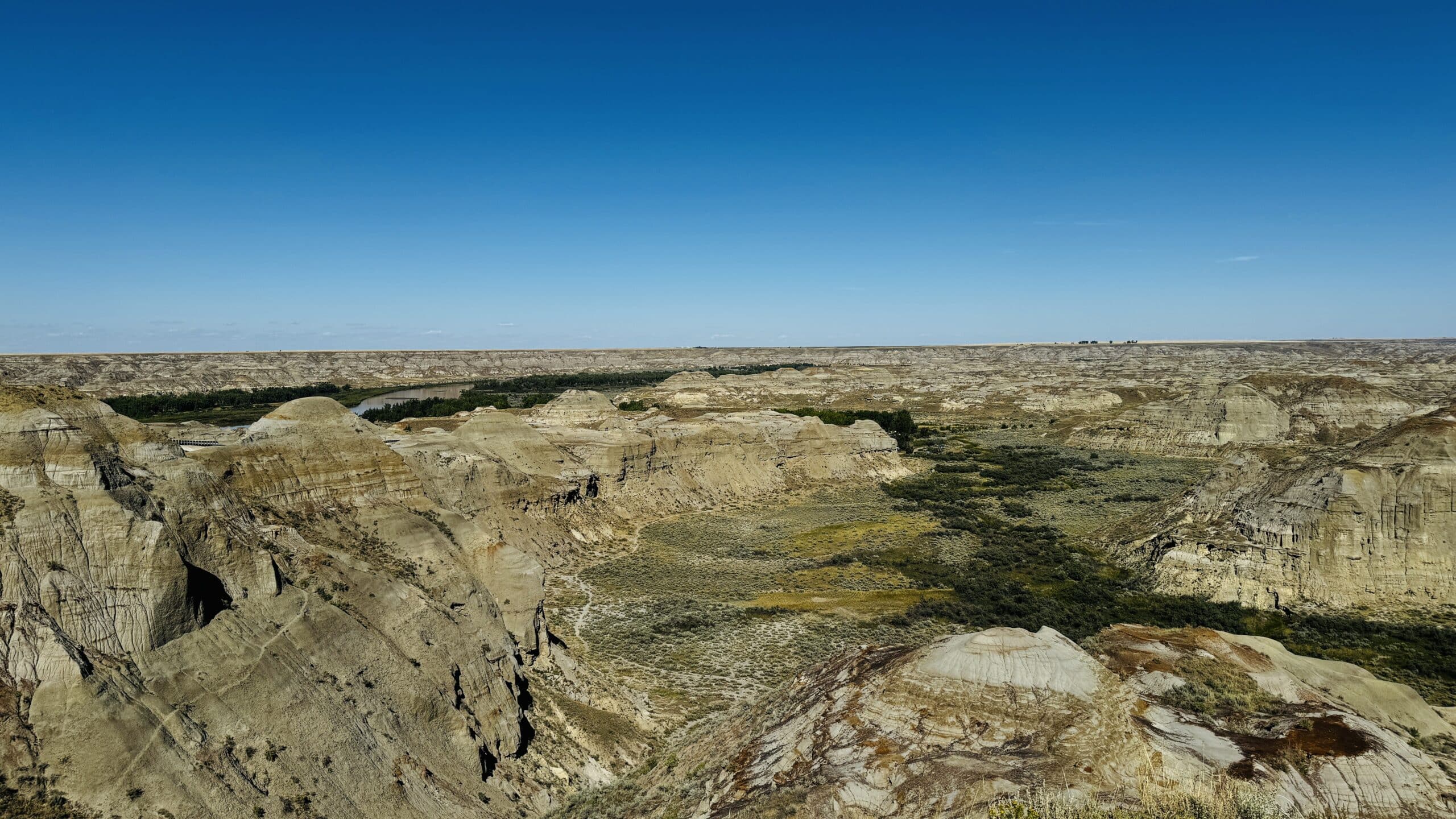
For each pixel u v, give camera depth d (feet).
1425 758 78.43
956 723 77.10
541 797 88.74
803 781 74.13
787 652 137.69
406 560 113.50
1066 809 63.05
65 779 60.18
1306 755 74.38
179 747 65.62
